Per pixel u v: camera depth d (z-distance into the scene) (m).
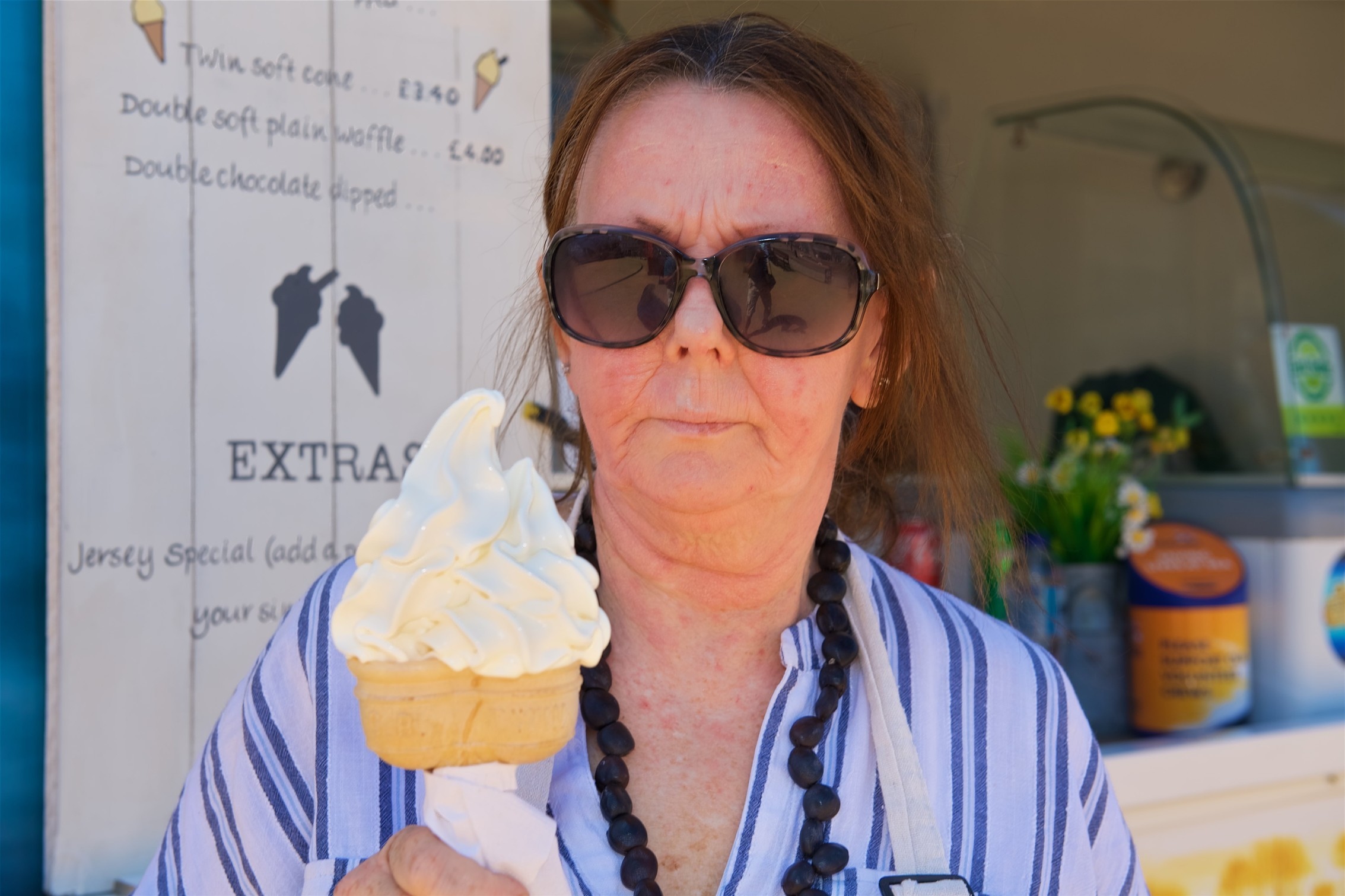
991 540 1.50
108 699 1.78
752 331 1.06
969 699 1.27
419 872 0.86
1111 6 4.52
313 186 1.95
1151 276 4.02
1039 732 1.28
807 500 1.17
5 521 1.76
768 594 1.18
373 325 2.00
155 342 1.82
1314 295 3.71
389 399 2.02
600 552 1.25
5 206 1.75
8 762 1.76
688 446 1.07
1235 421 3.62
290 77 1.93
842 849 1.12
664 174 1.11
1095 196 4.25
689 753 1.19
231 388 1.88
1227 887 2.75
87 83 1.76
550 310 1.23
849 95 1.20
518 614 0.88
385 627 0.87
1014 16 4.34
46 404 1.77
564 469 1.69
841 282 1.08
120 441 1.79
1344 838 2.97
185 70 1.84
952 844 1.20
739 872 1.11
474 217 2.09
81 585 1.76
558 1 2.83
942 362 1.38
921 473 1.50
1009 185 4.34
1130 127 4.03
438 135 2.06
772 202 1.11
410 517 0.91
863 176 1.18
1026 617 2.73
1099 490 3.03
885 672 1.22
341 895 0.92
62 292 1.75
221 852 1.18
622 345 1.07
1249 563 3.23
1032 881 1.21
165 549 1.83
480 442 0.96
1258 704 3.20
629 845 1.10
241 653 1.89
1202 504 3.36
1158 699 2.98
